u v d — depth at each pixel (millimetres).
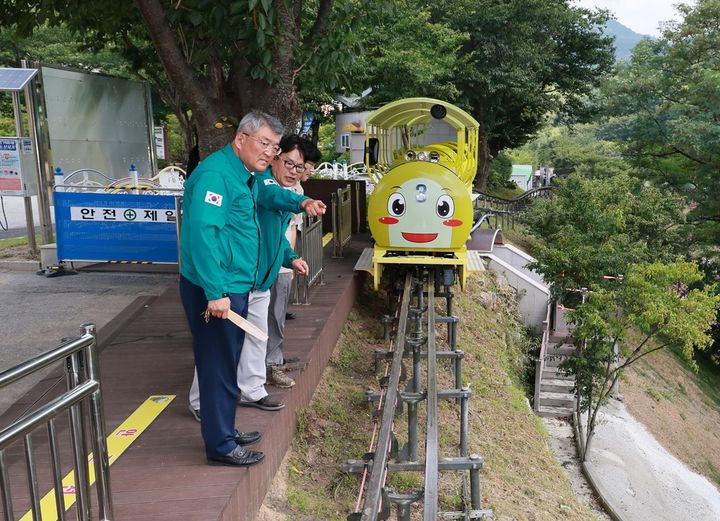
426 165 8680
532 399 13625
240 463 3873
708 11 22062
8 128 27656
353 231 13258
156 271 9586
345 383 7199
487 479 6961
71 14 7832
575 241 12859
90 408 2811
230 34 5895
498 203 27359
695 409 19078
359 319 9430
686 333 11141
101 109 10570
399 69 20062
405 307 7492
